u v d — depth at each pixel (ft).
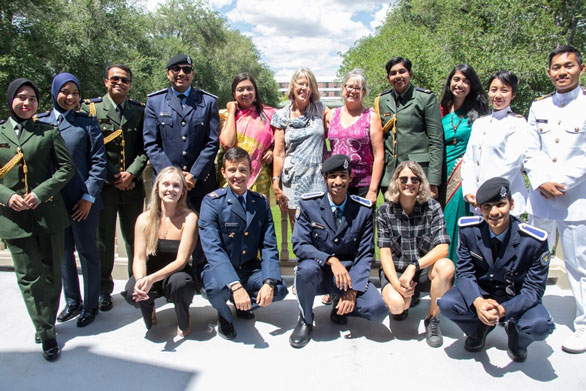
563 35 40.68
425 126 10.82
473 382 7.88
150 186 12.48
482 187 8.27
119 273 12.61
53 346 8.68
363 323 10.17
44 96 52.90
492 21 41.27
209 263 9.23
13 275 12.72
